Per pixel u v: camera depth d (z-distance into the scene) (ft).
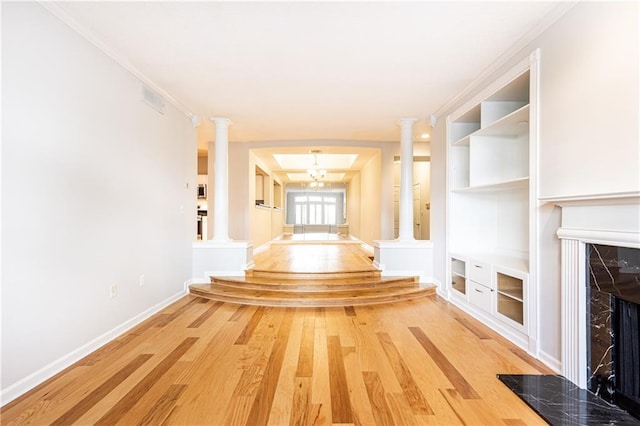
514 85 10.69
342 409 6.63
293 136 21.48
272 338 10.37
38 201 7.54
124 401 6.87
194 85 12.83
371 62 10.98
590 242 7.10
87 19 8.46
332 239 37.60
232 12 8.25
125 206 10.87
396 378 7.88
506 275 10.46
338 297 14.24
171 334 10.66
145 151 12.12
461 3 7.95
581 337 7.40
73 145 8.58
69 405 6.72
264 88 13.16
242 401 6.89
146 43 9.69
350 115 16.75
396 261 17.08
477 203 14.85
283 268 17.52
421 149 23.41
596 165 7.11
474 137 12.89
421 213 28.17
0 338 6.69
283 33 9.24
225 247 16.89
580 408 6.65
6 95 6.80
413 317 12.52
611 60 6.77
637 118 6.26
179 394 7.15
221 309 13.43
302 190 61.16
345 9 8.18
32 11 7.38
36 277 7.50
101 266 9.69
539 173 8.90
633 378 6.57
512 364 8.63
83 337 8.96
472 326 11.51
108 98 9.98
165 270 13.74
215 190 17.34
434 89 13.32
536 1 7.80
